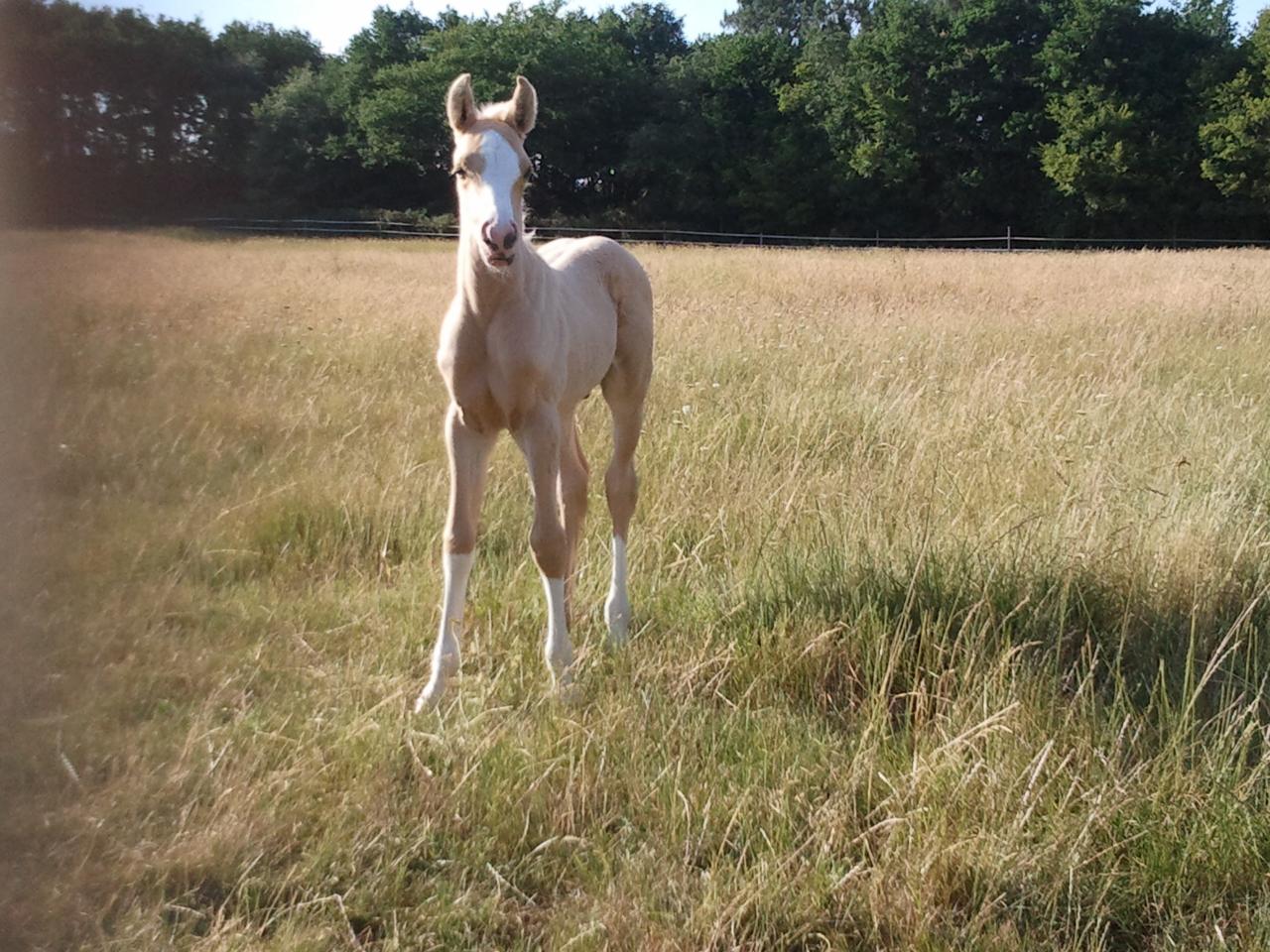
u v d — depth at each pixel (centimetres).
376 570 461
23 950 237
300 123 3139
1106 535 425
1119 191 3962
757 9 7500
